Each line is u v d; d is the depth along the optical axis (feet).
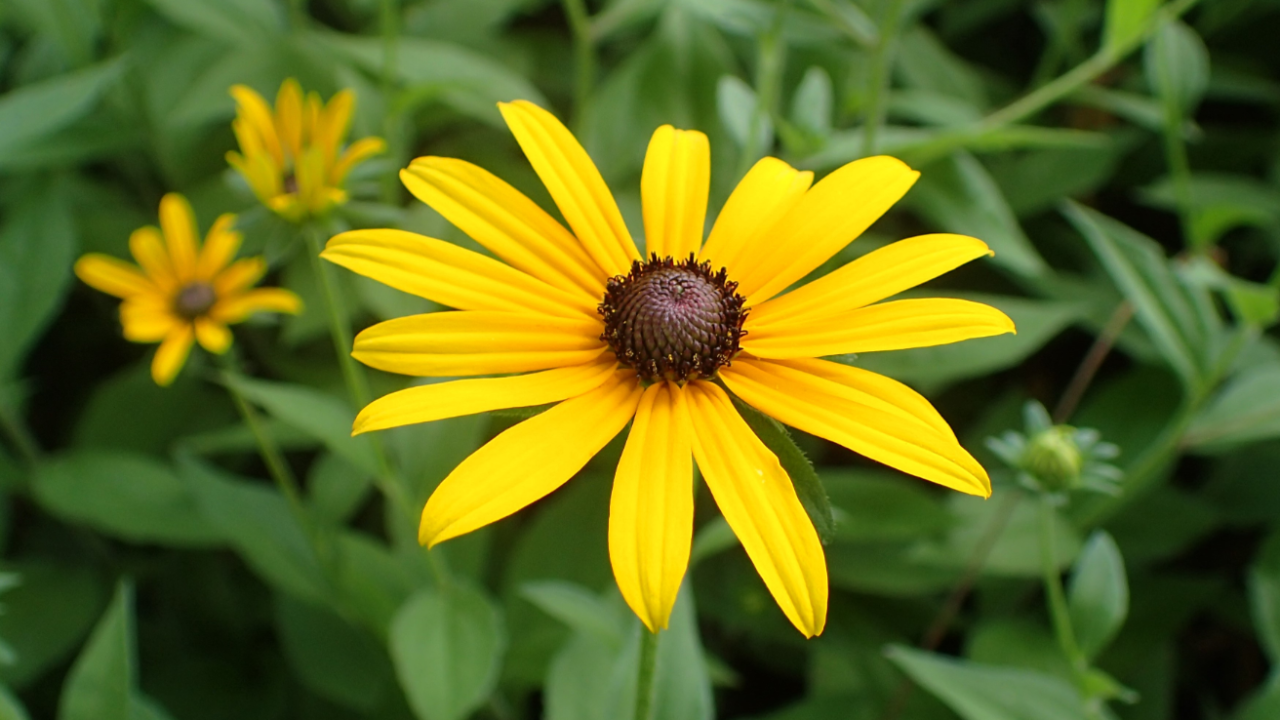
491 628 1.04
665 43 1.32
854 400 0.88
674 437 0.88
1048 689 1.07
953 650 1.27
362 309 1.28
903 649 1.08
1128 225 1.47
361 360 0.88
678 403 0.89
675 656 0.97
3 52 1.37
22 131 1.13
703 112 1.31
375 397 1.28
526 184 1.35
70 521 1.30
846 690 1.22
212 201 1.34
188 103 1.29
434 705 1.01
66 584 1.26
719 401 0.89
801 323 0.91
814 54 1.38
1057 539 1.22
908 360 1.20
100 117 1.31
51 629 1.23
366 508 1.35
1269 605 1.17
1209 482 1.32
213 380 1.33
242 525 1.17
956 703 1.06
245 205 1.33
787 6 1.20
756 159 1.24
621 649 1.03
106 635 0.95
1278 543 1.18
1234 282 1.14
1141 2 1.18
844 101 1.33
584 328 0.91
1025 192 1.38
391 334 0.88
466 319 0.89
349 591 1.15
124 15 1.30
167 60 1.38
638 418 0.89
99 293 1.40
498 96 1.28
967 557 1.22
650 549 0.84
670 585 0.83
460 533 0.83
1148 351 1.29
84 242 1.35
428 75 1.28
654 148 0.96
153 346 1.38
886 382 0.89
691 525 0.85
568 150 0.93
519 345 0.90
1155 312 1.17
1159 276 1.18
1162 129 1.37
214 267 1.24
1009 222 1.23
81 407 1.42
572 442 0.87
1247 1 1.42
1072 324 1.40
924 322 0.89
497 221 0.92
